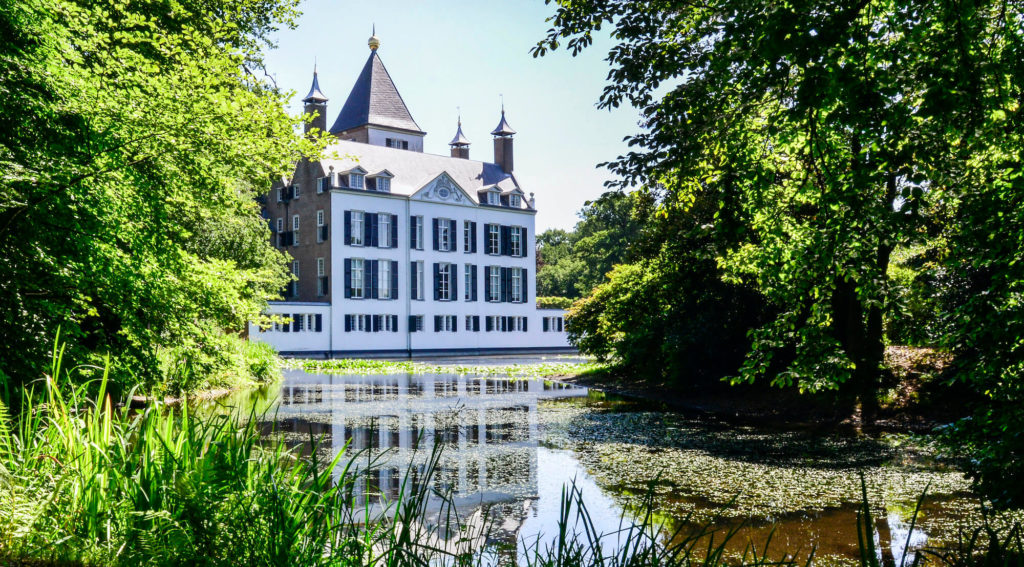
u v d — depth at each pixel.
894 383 16.61
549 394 22.53
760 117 8.23
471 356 56.41
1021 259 6.53
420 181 61.59
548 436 13.67
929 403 15.40
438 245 61.50
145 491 3.83
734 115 7.88
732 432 14.30
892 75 5.87
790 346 19.41
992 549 3.38
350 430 13.96
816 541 6.85
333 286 55.94
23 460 3.82
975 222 6.75
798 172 9.16
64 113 6.63
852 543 6.76
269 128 8.01
